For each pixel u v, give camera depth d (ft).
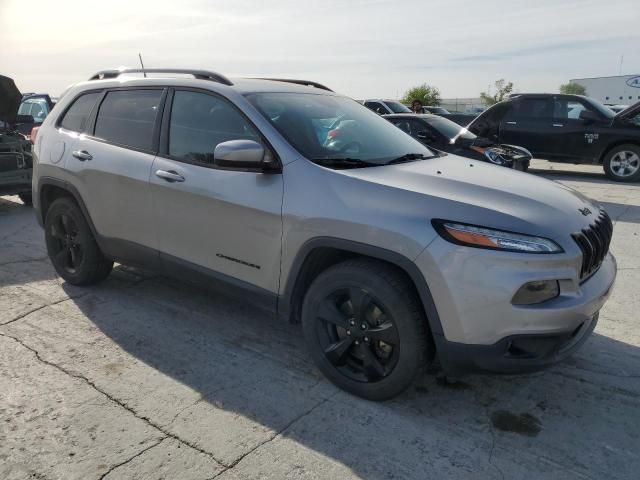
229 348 12.00
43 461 8.28
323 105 12.68
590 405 10.06
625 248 19.94
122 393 10.13
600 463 8.50
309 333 10.41
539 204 9.39
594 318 10.30
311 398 10.11
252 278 11.00
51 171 14.67
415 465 8.39
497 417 9.66
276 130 10.73
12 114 27.27
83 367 11.03
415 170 10.46
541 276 8.42
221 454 8.53
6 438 8.79
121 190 12.94
